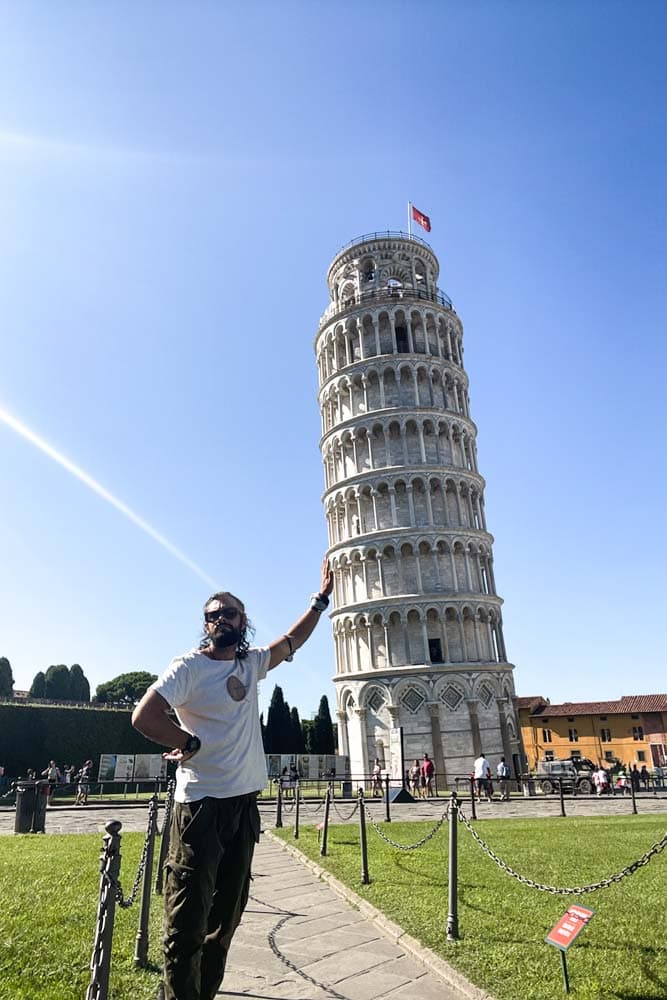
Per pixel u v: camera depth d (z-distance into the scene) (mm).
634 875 13859
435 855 16812
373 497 61562
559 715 102312
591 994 7176
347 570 61875
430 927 9938
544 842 19094
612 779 50562
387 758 54156
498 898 11711
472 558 61312
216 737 5316
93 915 10344
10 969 7672
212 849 5078
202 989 5199
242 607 5965
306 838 20844
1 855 16906
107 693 113062
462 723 54000
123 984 7539
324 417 70875
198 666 5441
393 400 64625
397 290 69125
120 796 45719
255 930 10633
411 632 57312
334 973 8562
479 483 64812
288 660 6551
